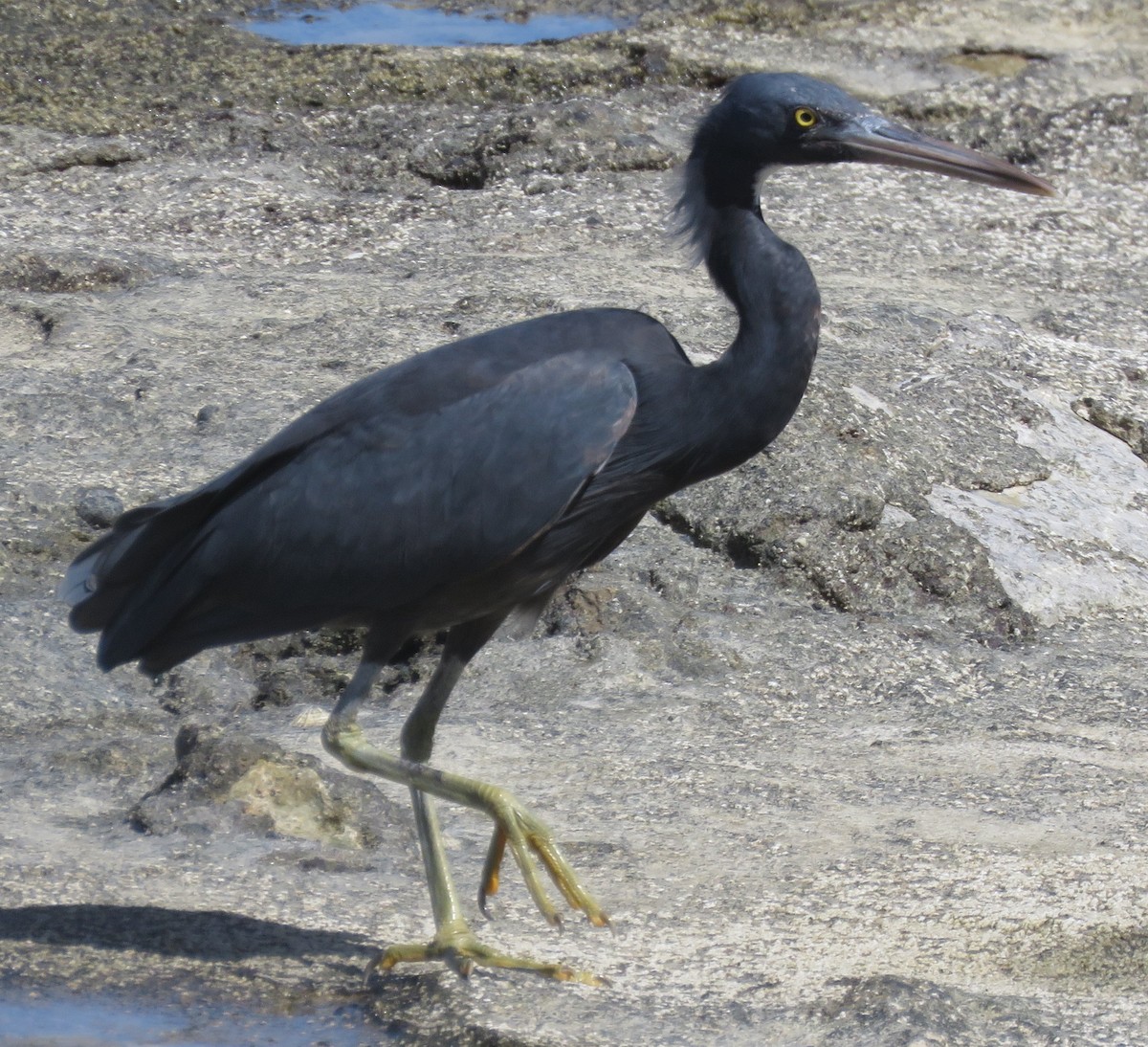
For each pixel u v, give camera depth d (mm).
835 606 12828
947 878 9070
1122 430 16016
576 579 12344
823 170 21828
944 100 24594
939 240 20250
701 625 12039
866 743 10938
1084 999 8023
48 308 16250
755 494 13266
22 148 20781
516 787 9859
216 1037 7129
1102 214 21531
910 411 14961
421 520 7945
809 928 8438
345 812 9094
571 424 7965
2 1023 7152
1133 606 13703
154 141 21344
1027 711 11633
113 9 25453
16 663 10719
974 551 13305
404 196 20391
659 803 9773
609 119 22016
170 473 13023
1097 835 9719
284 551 8039
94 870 8422
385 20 27344
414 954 7684
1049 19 27906
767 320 8359
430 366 8125
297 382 14719
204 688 10867
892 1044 7199
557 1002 7488
